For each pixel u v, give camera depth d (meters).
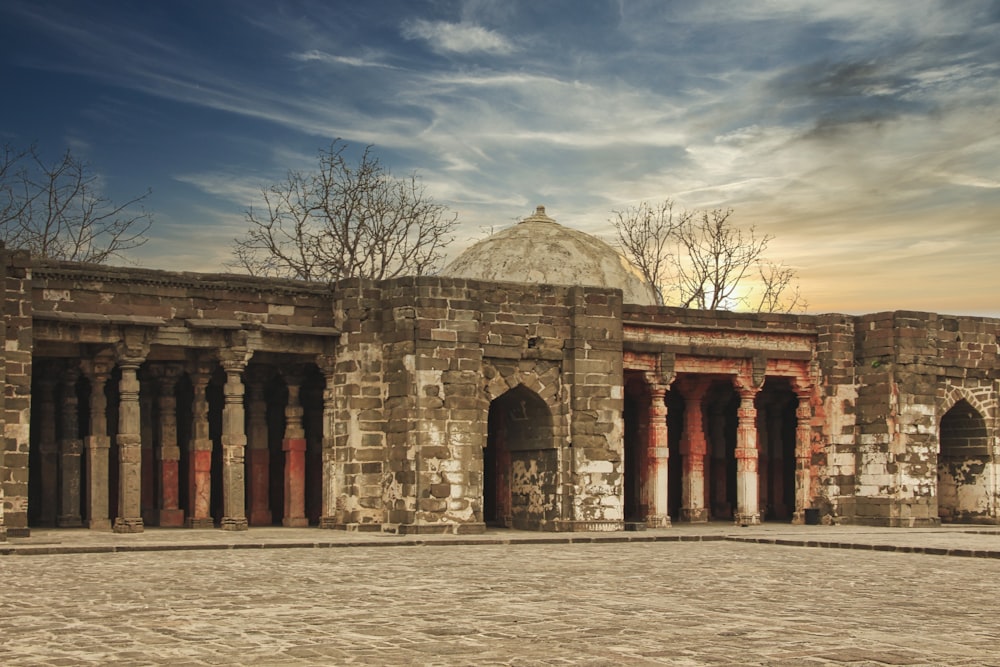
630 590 15.62
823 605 14.36
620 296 28.36
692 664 10.34
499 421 30.02
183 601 14.06
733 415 34.44
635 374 29.89
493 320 27.00
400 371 26.30
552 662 10.36
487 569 18.25
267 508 28.98
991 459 32.06
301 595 14.72
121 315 25.06
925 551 22.02
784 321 31.06
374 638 11.50
